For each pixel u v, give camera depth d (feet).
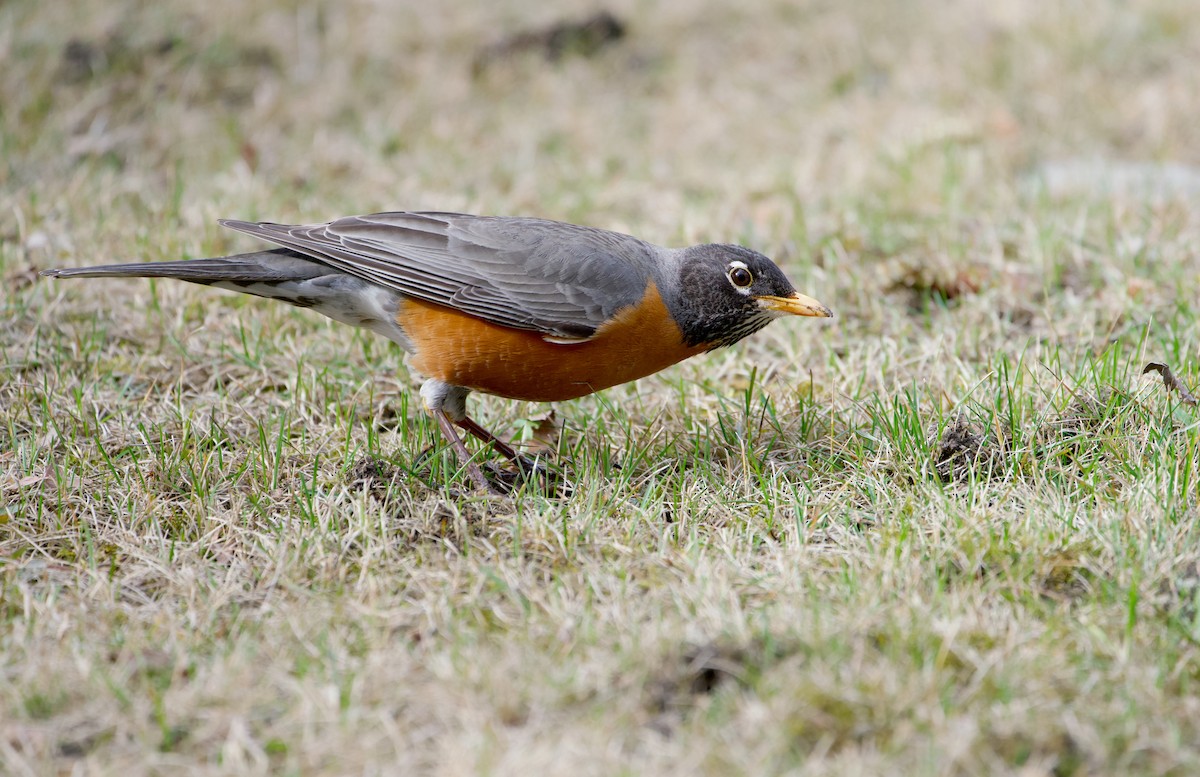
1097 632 23.44
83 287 41.32
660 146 60.34
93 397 35.24
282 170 55.06
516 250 31.71
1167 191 50.21
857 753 20.54
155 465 31.30
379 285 31.96
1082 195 50.39
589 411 36.42
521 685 22.27
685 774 19.94
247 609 25.95
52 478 30.81
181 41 62.49
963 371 36.29
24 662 23.66
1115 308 39.83
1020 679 22.13
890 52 67.87
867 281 43.19
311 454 32.65
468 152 58.59
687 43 70.28
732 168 57.36
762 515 29.25
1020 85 63.46
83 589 26.55
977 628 23.79
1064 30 67.31
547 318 31.32
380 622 24.94
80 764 20.80
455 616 25.23
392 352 39.24
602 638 23.93
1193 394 33.04
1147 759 20.45
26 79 57.57
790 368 38.52
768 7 73.15
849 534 28.09
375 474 30.94
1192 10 68.44
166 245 44.88
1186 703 21.59
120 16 63.36
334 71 63.77
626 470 31.48
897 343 38.86
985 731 20.81
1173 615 24.04
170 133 56.70
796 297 32.91
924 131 57.98
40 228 45.47
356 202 52.39
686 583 25.85
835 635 23.13
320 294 32.99
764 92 65.62
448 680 22.39
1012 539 26.84
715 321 32.86
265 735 21.48
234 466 31.68
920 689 21.63
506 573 26.37
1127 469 29.58
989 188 52.85
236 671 22.77
